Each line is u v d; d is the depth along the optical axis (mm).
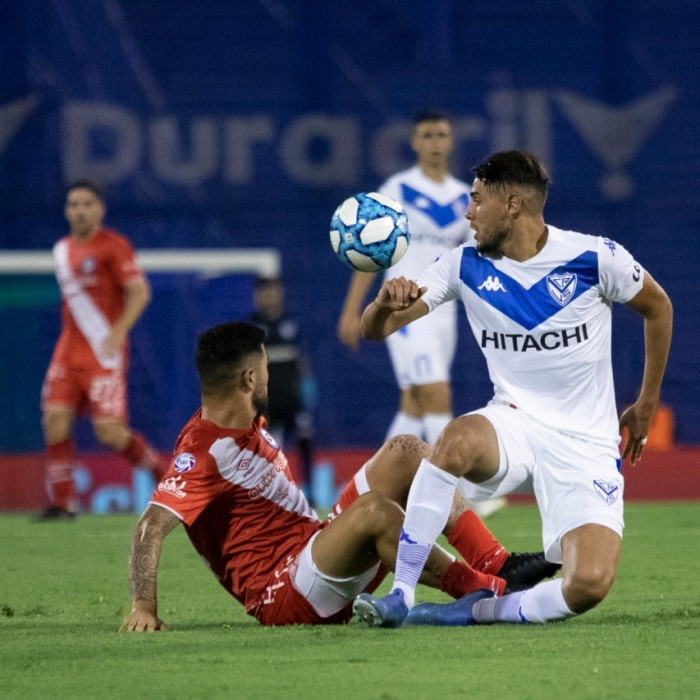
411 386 34531
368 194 18328
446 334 34750
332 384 59125
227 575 17438
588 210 61000
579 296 17516
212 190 60312
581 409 17516
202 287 56562
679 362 59750
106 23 60156
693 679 12977
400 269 34469
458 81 61562
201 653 14695
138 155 60000
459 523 17938
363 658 14227
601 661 13984
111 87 60031
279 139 60750
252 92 60938
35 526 38000
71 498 40406
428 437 34531
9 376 55375
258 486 16969
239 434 16656
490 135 61250
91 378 39094
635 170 61219
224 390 16500
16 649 15242
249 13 61188
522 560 17703
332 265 60156
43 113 59344
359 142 61031
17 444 55406
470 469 16859
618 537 16750
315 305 59875
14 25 59312
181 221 60031
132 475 50312
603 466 17188
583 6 61844
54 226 58906
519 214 17438
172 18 60812
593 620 17484
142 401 57344
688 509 42688
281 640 15555
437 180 34812
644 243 60906
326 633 16094
